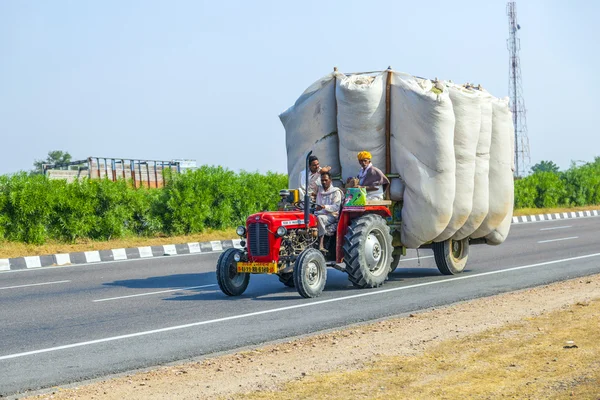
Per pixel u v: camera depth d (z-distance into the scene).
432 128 12.84
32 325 10.15
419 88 12.94
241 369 7.20
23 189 19.67
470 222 14.05
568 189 41.12
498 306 10.21
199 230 23.27
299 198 13.02
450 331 8.56
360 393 6.11
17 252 18.36
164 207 22.91
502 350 7.41
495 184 14.29
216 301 11.80
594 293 10.90
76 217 20.70
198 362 7.66
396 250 14.05
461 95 13.23
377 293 12.18
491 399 5.84
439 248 14.34
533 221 32.00
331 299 11.64
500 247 19.59
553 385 6.10
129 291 13.20
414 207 13.26
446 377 6.48
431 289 12.52
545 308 9.81
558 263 15.65
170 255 19.77
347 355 7.57
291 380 6.63
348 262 12.46
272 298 11.96
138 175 30.73
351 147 13.55
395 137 13.38
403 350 7.65
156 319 10.31
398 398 5.93
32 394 6.71
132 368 7.61
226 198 24.31
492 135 14.16
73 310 11.30
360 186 13.14
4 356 8.25
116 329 9.66
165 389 6.57
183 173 24.00
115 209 21.61
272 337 8.93
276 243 11.94
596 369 6.50
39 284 14.43
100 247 19.75
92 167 28.97
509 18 63.12
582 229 25.41
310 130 14.13
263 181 26.52
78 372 7.47
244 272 12.00
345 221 12.77
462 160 13.37
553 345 7.52
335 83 13.86
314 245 12.48
